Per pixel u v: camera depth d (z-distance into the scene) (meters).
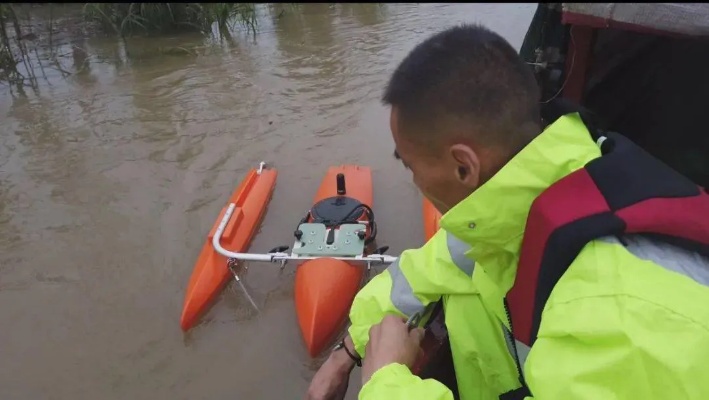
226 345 2.85
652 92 2.21
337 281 2.88
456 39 1.04
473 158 1.03
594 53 2.25
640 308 0.81
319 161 4.60
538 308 0.96
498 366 1.37
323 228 3.13
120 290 3.28
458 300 1.43
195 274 3.12
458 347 1.42
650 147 2.26
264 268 3.32
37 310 3.15
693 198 0.91
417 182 1.13
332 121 5.29
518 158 1.01
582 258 0.89
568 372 0.85
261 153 4.76
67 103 5.90
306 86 6.10
